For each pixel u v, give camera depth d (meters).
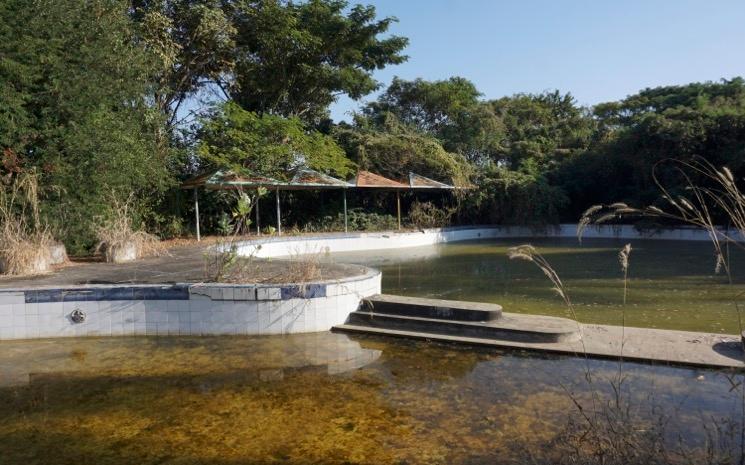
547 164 26.38
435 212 22.31
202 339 6.09
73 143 10.08
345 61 22.75
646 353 4.82
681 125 19.97
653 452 2.77
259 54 20.17
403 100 30.25
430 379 4.54
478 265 12.72
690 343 5.10
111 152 10.80
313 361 5.15
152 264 8.73
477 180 23.42
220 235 16.70
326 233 18.08
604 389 4.12
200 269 8.01
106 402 4.20
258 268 7.63
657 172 20.83
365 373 4.75
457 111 29.05
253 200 16.94
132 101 12.67
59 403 4.20
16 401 4.25
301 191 21.03
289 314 6.20
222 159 16.53
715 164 19.36
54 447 3.41
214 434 3.55
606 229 21.30
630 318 6.68
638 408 3.71
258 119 18.42
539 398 4.01
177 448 3.36
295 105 22.95
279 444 3.38
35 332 6.27
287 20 18.89
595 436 2.93
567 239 21.08
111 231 9.58
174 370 4.98
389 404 4.00
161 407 4.06
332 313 6.36
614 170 22.98
